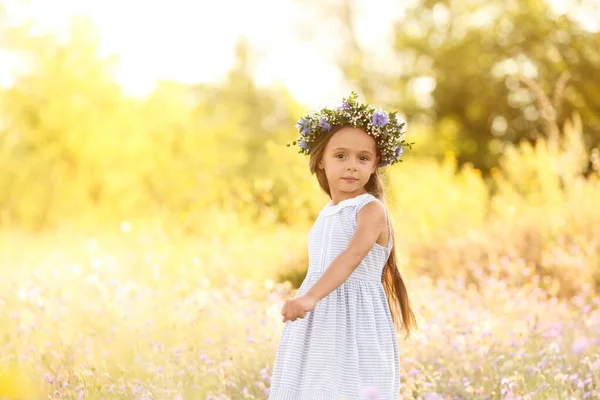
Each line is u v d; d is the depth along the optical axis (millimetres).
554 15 23719
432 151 22719
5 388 4789
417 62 25531
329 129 3713
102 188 22734
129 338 5680
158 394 4426
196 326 5867
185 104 24844
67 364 5039
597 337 5184
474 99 24359
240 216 12883
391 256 3918
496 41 24125
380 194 3881
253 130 28938
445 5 25188
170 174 22984
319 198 12344
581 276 8023
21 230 20562
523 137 23391
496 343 5066
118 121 23266
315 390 3453
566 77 11836
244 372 4789
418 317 4113
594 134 22375
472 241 10242
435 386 4422
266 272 9859
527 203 11695
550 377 4336
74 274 8328
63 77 23047
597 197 10258
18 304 7113
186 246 11438
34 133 22812
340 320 3531
